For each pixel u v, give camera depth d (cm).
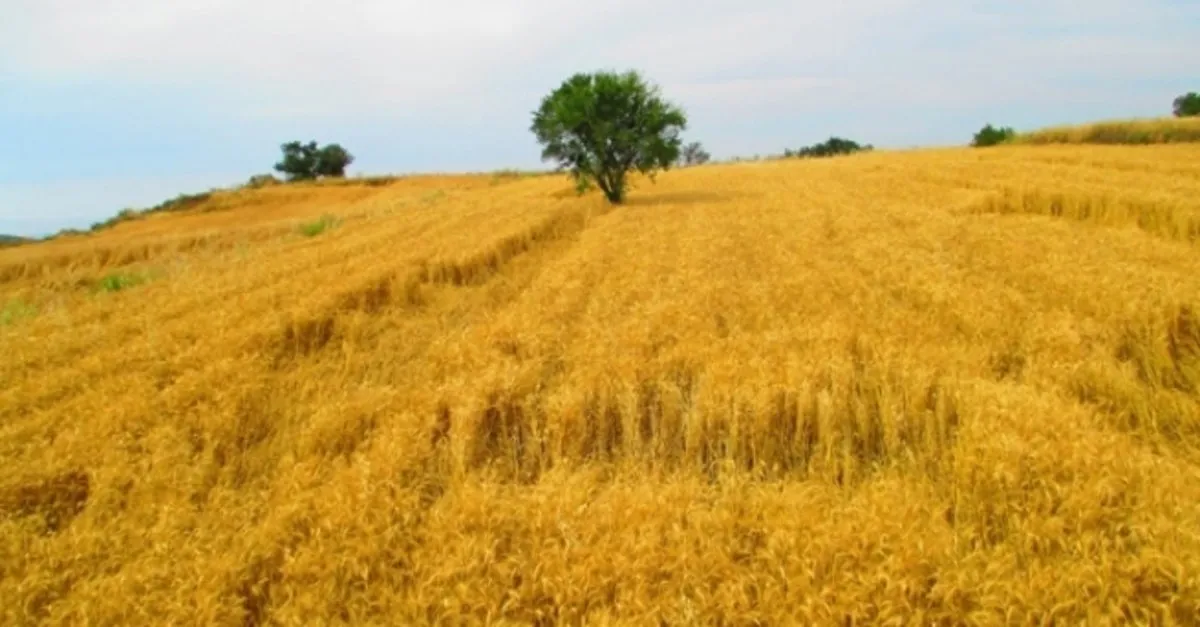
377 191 6431
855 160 5981
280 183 7119
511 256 1978
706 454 775
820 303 1180
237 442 827
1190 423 748
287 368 1069
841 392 790
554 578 518
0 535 614
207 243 3344
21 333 1284
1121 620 453
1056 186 2366
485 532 575
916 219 2127
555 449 770
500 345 1066
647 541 538
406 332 1247
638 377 866
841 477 716
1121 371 839
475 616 498
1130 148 4369
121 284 1902
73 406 880
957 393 761
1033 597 458
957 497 609
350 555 561
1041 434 634
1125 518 520
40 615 530
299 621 503
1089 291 1106
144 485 685
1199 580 443
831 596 480
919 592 479
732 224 2352
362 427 823
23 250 3450
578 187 3497
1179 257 1354
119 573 555
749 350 936
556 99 3375
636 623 475
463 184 6650
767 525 567
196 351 1061
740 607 484
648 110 3388
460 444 742
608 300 1278
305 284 1502
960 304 1094
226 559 561
